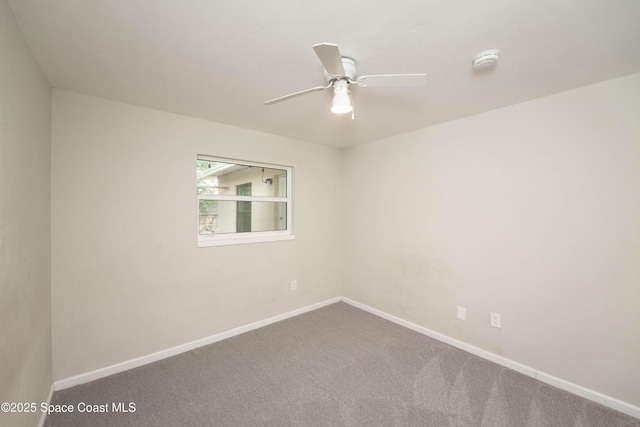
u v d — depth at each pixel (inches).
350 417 70.4
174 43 56.8
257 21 49.9
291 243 132.7
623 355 72.1
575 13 48.0
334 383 83.7
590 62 64.4
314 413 71.7
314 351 101.9
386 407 73.9
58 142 77.4
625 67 66.8
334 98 62.3
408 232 121.6
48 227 73.8
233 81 73.5
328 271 148.9
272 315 126.6
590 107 75.9
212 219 113.8
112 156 86.0
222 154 108.6
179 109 93.7
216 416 70.4
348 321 128.3
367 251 140.5
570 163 79.4
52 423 67.0
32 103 59.6
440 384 83.3
